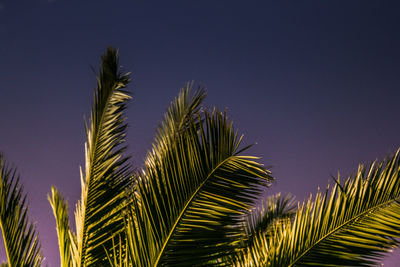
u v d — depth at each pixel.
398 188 1.84
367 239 1.90
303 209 2.15
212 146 2.09
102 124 3.33
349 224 1.96
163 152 2.24
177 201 2.09
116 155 3.21
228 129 2.11
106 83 3.49
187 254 2.04
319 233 2.04
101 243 2.75
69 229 3.12
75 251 2.82
